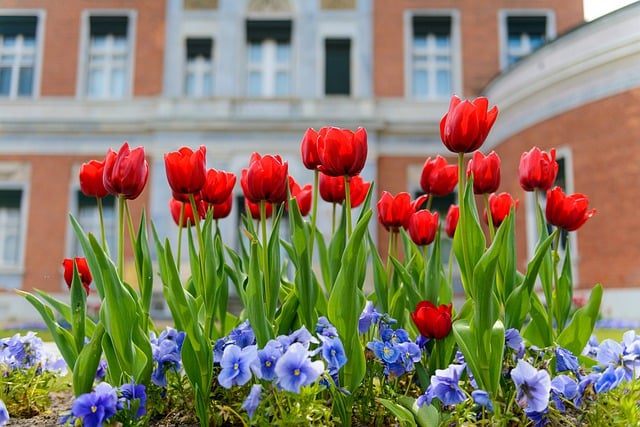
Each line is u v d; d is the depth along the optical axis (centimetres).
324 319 219
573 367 212
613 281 1157
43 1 1809
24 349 273
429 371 227
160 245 254
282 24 1781
